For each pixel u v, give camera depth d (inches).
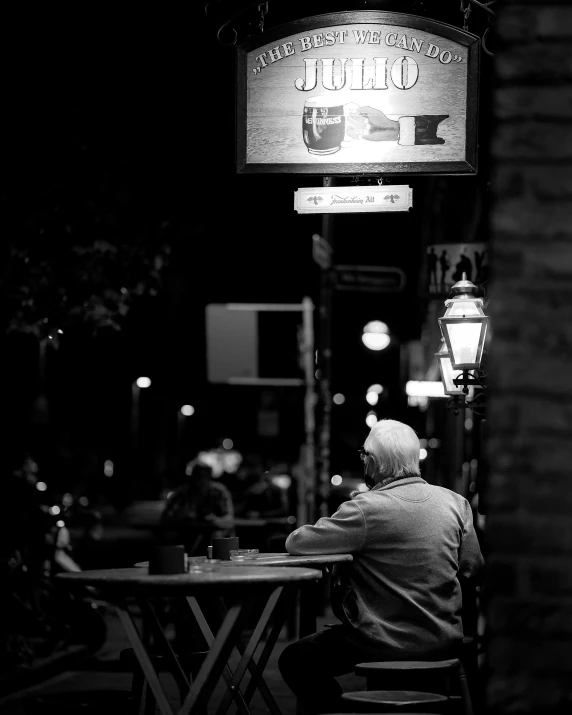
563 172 178.9
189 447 4584.2
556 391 176.4
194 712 237.6
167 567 248.4
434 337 666.2
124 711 265.9
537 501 175.9
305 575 242.8
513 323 177.6
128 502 2536.9
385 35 352.5
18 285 558.9
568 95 179.5
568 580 175.0
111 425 2878.9
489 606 175.9
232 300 1802.4
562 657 174.6
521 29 180.1
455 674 272.5
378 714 231.9
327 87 354.3
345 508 297.3
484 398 371.9
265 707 468.4
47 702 263.7
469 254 477.1
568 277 177.5
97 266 569.0
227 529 657.6
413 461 305.7
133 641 243.9
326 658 291.0
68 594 617.0
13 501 608.7
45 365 1856.5
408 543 292.4
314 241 821.2
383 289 746.2
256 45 356.8
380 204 360.5
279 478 1311.5
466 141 348.8
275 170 354.0
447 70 350.3
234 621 243.8
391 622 289.9
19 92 551.5
